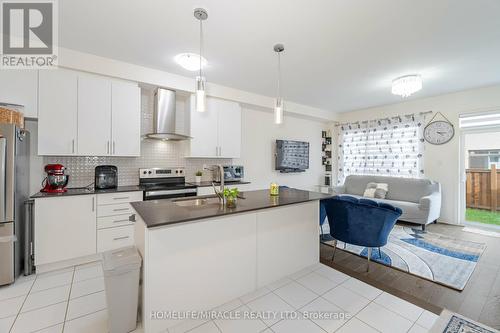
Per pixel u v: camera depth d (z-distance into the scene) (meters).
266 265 2.21
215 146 3.94
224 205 2.07
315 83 3.82
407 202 4.30
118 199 2.82
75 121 2.73
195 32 2.31
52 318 1.73
